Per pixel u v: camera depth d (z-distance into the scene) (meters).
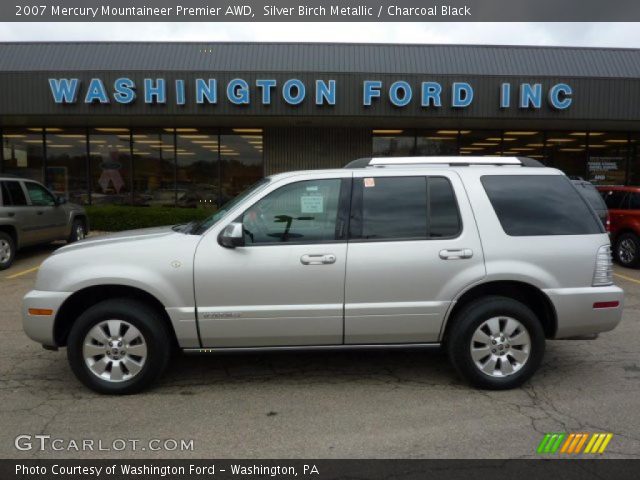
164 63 15.24
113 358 4.21
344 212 4.28
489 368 4.29
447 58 15.54
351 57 15.38
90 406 4.05
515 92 13.25
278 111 13.23
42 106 13.15
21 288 8.23
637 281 9.07
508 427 3.69
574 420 3.80
